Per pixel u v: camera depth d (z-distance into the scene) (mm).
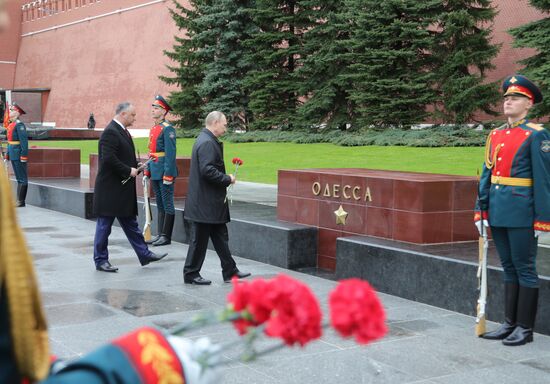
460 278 6641
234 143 29406
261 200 13406
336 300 1441
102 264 8414
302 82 29516
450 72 24609
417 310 6738
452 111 24906
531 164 5633
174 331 1487
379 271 7480
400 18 25234
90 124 49344
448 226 7746
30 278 1288
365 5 25391
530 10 27500
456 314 6613
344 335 1428
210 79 32438
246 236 9414
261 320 1458
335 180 8664
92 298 7027
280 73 30516
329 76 28391
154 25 47062
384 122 25859
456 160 19812
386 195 8016
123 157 8312
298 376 4820
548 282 5957
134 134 48000
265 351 1477
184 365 1393
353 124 27828
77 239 10891
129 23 49750
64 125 57156
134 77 48812
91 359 1320
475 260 6699
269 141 29266
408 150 22594
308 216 9055
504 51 28328
